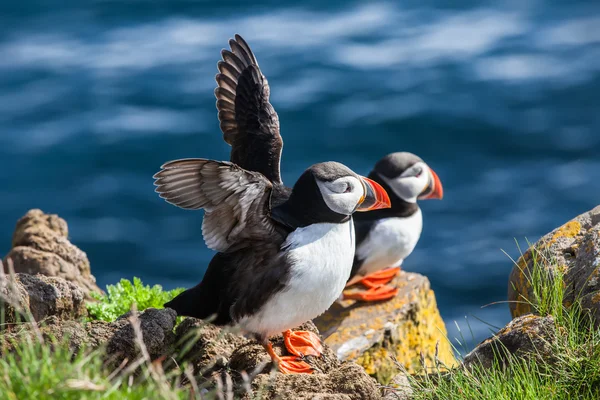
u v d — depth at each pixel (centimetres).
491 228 1959
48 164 2322
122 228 2023
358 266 995
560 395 556
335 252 661
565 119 2492
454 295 1695
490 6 3344
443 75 2797
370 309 961
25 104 2658
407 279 1026
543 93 2652
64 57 2978
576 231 704
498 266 1788
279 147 743
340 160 2350
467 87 2709
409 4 3356
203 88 2733
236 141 752
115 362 593
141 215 2081
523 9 3291
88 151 2383
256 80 765
